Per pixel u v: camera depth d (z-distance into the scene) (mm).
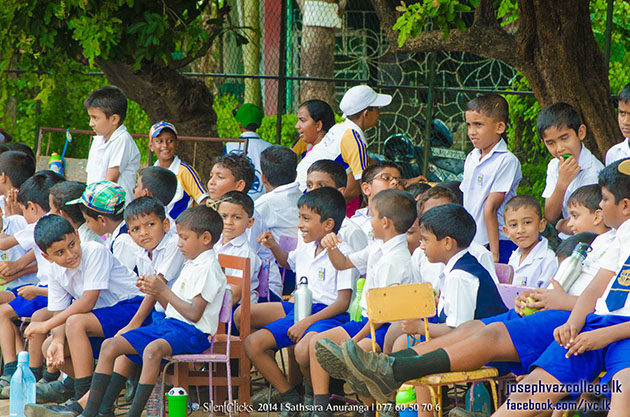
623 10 13531
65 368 7434
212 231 6840
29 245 8594
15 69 14664
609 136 10273
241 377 7016
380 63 16406
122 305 7430
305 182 9758
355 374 5621
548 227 11016
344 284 7117
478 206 8438
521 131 14336
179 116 13891
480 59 15516
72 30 12273
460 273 6148
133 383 7875
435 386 5871
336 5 16891
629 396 5328
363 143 9492
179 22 12188
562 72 10180
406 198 6742
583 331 5695
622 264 5730
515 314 6164
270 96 18734
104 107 9805
